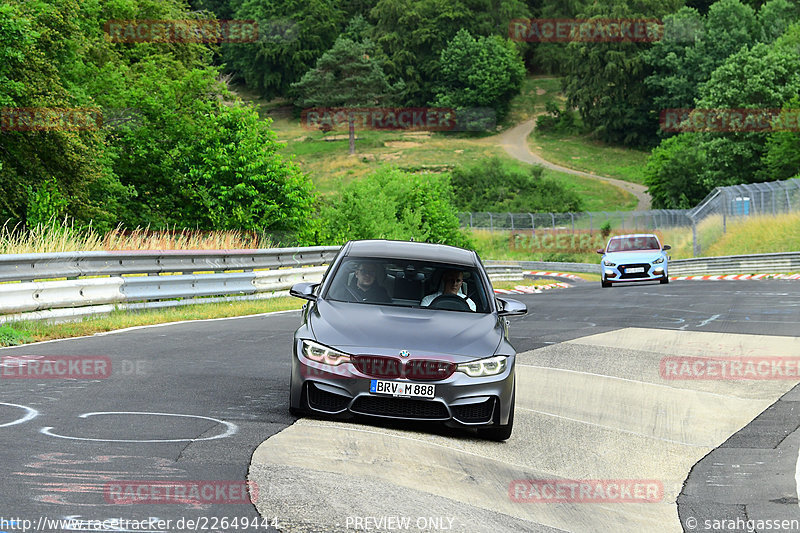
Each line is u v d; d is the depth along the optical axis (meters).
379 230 81.31
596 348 26.92
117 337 24.66
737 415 18.34
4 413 13.62
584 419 17.27
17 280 26.09
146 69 81.44
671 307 41.25
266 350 23.48
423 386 13.91
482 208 198.75
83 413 13.92
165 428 13.17
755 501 12.35
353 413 14.02
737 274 81.94
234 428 13.45
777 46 167.25
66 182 63.81
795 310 38.03
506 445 14.61
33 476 10.18
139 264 32.91
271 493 10.27
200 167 73.12
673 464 14.56
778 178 141.88
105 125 72.81
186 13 109.94
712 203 102.44
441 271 16.50
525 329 32.25
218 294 38.31
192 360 20.77
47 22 65.94
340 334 14.43
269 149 73.69
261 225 71.75
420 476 11.85
